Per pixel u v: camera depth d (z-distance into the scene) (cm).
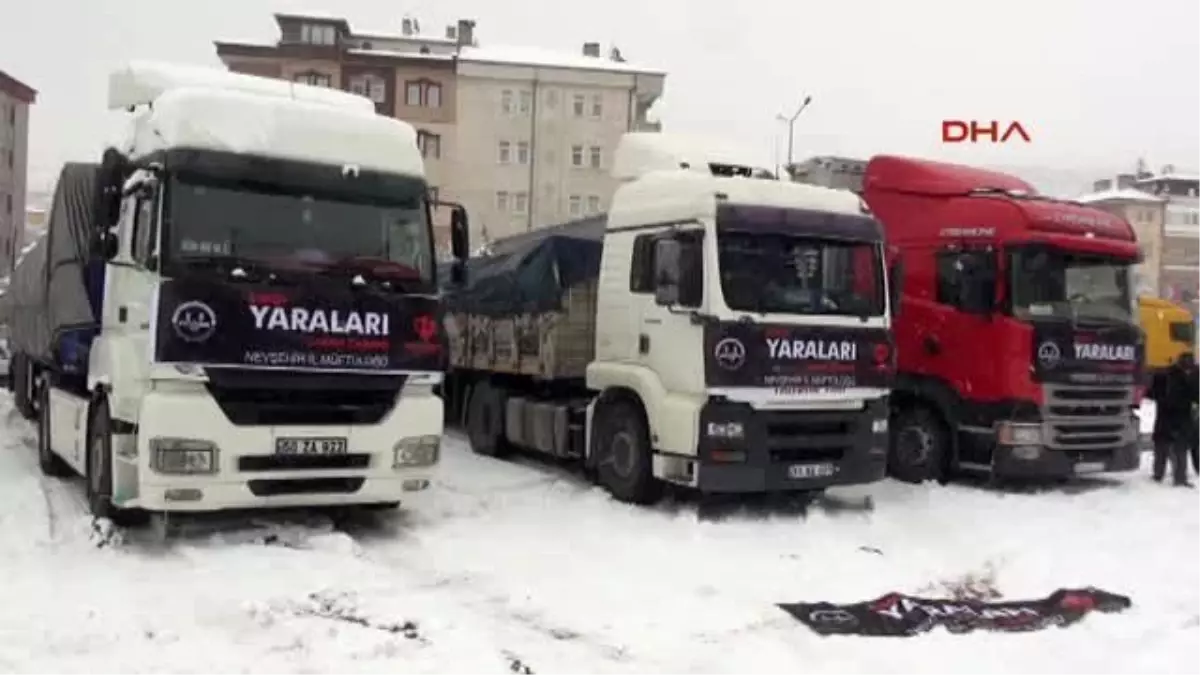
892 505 1120
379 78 5894
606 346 1115
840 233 1038
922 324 1297
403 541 902
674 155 1173
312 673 580
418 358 891
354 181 887
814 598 764
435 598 735
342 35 5969
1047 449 1212
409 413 889
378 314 872
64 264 1050
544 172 5934
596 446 1134
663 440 1012
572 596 748
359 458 877
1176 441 1338
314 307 846
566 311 1216
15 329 1619
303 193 868
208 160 834
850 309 1043
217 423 818
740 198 1007
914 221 1320
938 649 650
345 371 857
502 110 5916
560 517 1010
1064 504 1171
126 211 887
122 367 851
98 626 643
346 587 751
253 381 827
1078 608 752
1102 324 1259
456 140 5909
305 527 914
